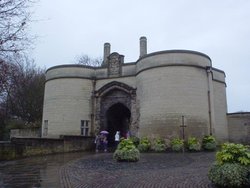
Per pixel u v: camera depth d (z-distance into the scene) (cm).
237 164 712
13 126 3111
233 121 2497
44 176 940
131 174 969
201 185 755
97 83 2419
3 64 749
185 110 1870
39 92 3588
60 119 2327
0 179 888
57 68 2427
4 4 678
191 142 1773
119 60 2355
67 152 1881
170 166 1145
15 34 726
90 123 2359
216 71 2527
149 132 1934
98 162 1311
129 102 2270
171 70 1931
